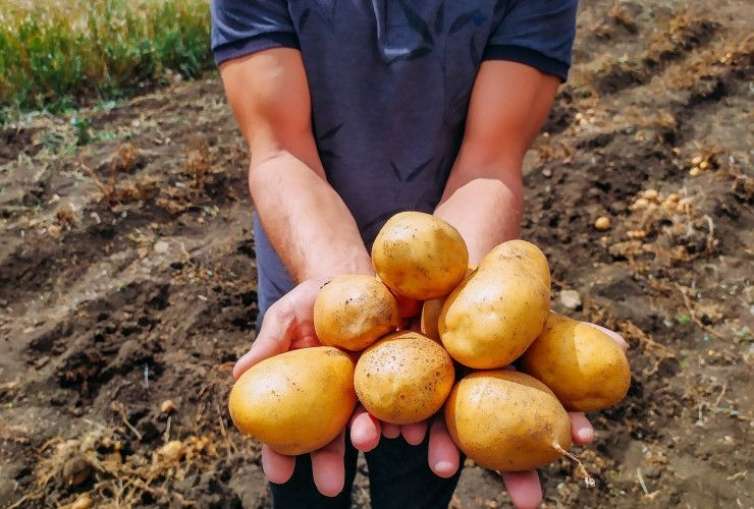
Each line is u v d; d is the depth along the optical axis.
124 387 1.19
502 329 0.55
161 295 1.34
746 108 2.00
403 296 0.62
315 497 0.81
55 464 1.08
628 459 1.16
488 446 0.55
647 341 1.33
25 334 1.24
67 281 1.35
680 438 1.19
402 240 0.58
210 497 1.06
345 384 0.59
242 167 1.66
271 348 0.62
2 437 1.10
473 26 0.71
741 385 1.27
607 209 1.63
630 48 2.26
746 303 1.43
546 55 0.73
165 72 2.08
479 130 0.75
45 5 2.14
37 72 1.90
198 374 1.22
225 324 1.32
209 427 1.17
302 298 0.64
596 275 1.48
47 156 1.63
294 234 0.71
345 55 0.72
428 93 0.73
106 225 1.45
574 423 0.59
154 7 2.19
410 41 0.71
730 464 1.15
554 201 1.64
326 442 0.59
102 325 1.27
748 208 1.65
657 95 2.02
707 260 1.53
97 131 1.76
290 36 0.72
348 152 0.77
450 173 0.79
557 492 1.11
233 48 0.73
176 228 1.50
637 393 1.24
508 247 0.62
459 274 0.59
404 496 0.80
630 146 1.78
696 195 1.66
